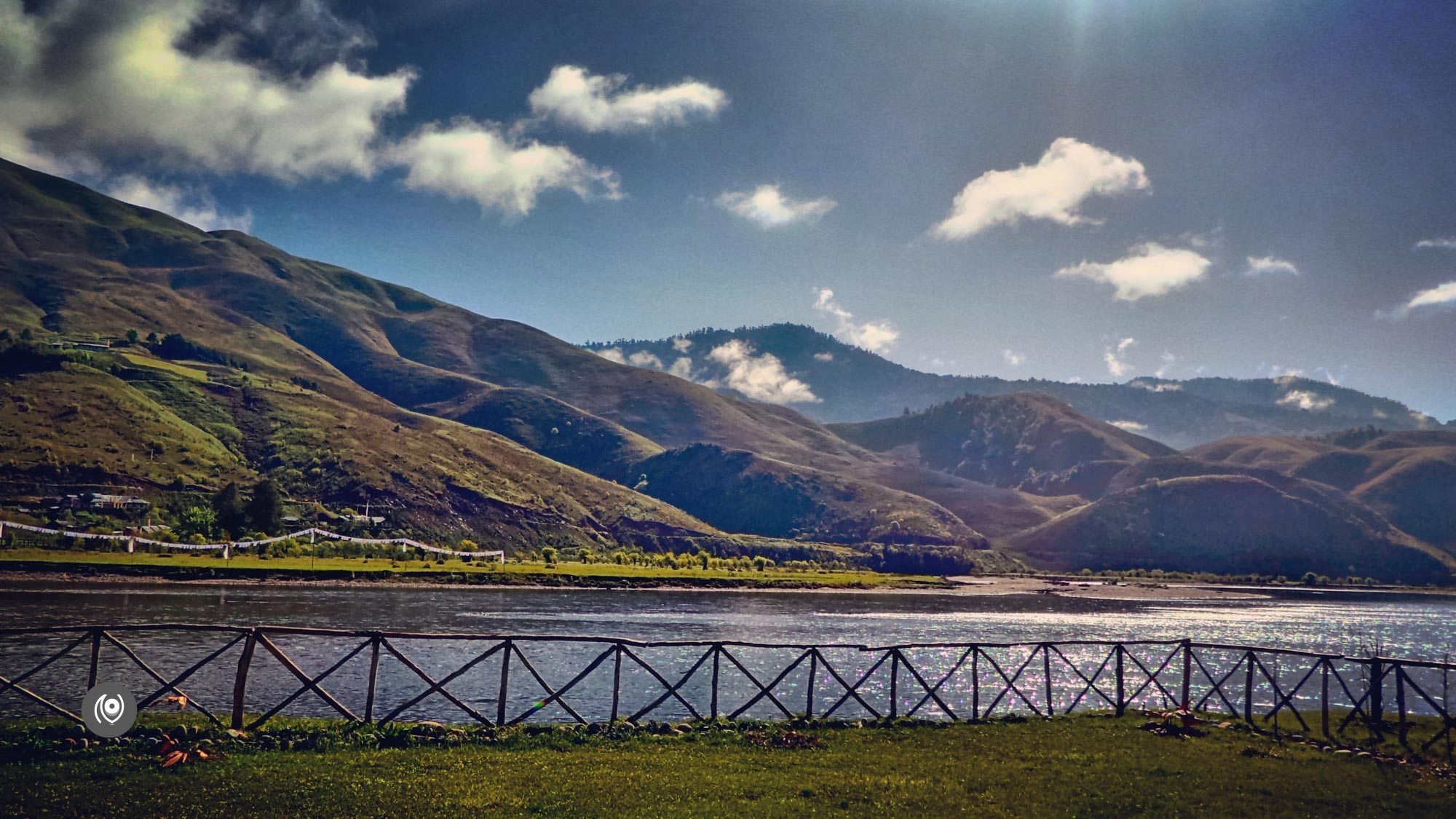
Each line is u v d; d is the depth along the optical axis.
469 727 28.88
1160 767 27.86
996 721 35.50
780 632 93.12
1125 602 191.50
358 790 21.47
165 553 147.00
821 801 22.52
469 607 107.50
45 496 181.75
